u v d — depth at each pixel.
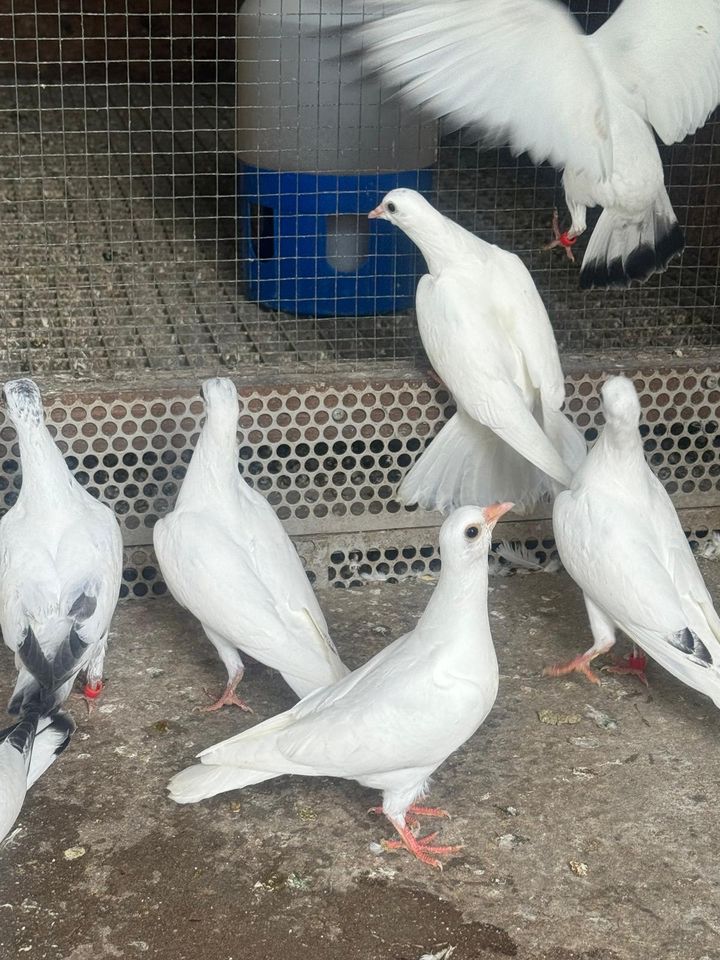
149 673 1.05
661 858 0.85
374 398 1.18
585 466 0.98
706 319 1.40
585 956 0.76
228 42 2.60
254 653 0.91
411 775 0.81
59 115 2.34
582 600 1.19
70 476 0.98
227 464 0.98
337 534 1.22
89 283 1.50
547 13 0.96
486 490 1.17
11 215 1.75
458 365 1.06
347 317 1.42
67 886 0.81
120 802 0.89
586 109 0.98
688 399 1.24
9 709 0.85
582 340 1.34
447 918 0.79
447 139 1.78
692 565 0.96
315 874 0.83
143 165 2.03
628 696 1.03
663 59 1.06
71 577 0.91
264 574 0.95
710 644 0.92
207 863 0.83
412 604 1.19
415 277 1.42
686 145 1.49
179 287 1.50
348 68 1.28
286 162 1.35
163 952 0.76
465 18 0.96
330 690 0.84
